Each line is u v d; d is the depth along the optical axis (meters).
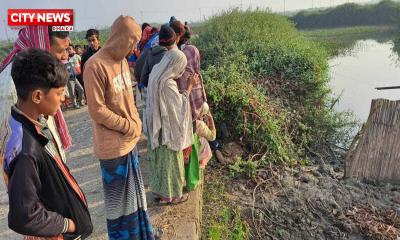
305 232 4.80
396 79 13.46
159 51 3.65
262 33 12.16
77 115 7.36
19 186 1.48
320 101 8.38
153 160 3.68
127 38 2.38
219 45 10.59
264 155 5.98
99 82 2.34
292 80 8.55
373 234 4.74
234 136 6.20
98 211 3.88
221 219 4.51
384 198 5.59
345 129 8.09
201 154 4.39
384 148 5.94
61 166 1.74
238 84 6.56
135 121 2.65
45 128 1.73
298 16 47.47
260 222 4.79
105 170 2.61
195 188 4.13
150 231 2.90
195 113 3.91
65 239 1.75
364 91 11.84
